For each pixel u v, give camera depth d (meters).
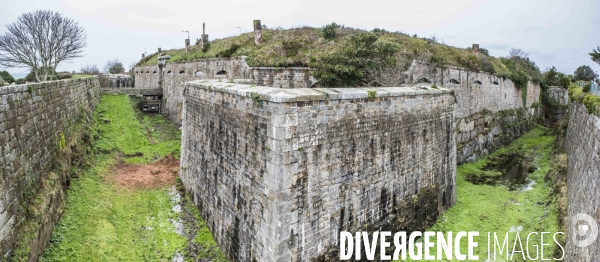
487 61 32.06
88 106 21.45
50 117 12.39
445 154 15.17
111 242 10.98
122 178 15.95
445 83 25.17
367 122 10.59
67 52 29.00
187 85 15.49
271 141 8.43
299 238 8.90
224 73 25.16
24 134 9.55
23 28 26.50
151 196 14.63
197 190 13.98
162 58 33.97
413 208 13.05
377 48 18.47
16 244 7.97
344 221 10.12
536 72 45.28
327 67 18.30
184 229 12.59
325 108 9.24
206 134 12.92
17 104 9.23
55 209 10.73
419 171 13.30
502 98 33.22
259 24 26.12
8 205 7.87
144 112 31.61
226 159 11.09
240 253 10.13
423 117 13.30
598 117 12.36
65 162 13.12
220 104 11.48
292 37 26.33
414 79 22.38
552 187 17.47
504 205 16.25
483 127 28.77
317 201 9.27
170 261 10.70
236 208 10.39
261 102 8.88
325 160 9.38
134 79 46.28
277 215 8.35
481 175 22.03
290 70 22.00
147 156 19.31
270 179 8.48
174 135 23.73
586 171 11.81
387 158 11.55
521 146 30.75
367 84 18.33
